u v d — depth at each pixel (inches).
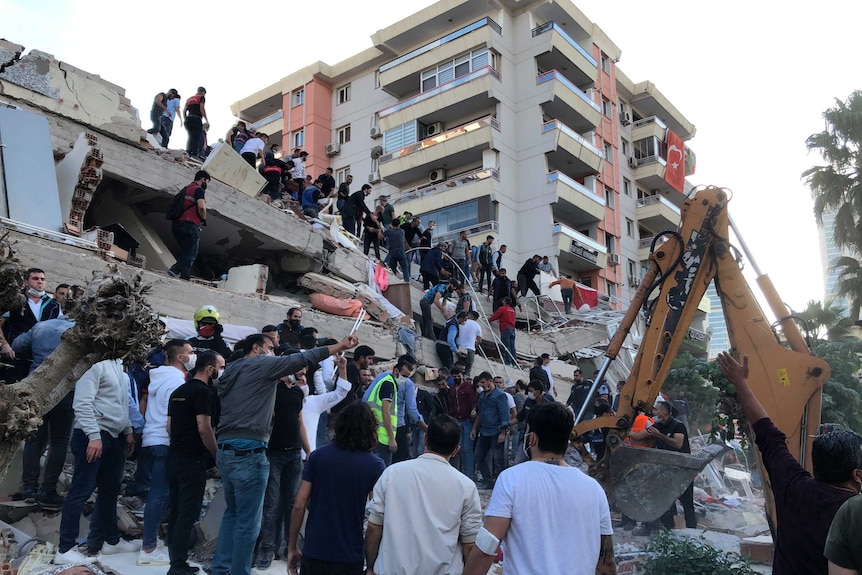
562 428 121.1
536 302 823.1
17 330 236.2
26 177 335.0
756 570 219.6
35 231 315.3
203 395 187.6
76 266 313.6
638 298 210.2
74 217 352.5
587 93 1380.4
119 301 100.0
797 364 187.2
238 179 485.7
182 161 460.1
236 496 176.7
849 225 955.3
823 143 956.6
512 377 584.7
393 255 614.2
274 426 208.4
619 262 1359.5
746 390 133.6
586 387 420.8
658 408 296.7
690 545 208.1
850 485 111.7
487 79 1203.2
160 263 432.1
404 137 1306.6
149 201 454.0
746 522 315.9
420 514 133.0
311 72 1475.1
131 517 227.5
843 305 965.2
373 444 154.4
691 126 1700.3
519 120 1253.7
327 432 309.6
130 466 272.2
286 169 598.2
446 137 1235.2
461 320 520.4
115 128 405.7
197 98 543.8
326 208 663.8
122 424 203.2
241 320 393.1
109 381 201.6
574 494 114.6
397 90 1378.0
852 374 415.5
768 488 186.9
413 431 365.4
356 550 145.0
